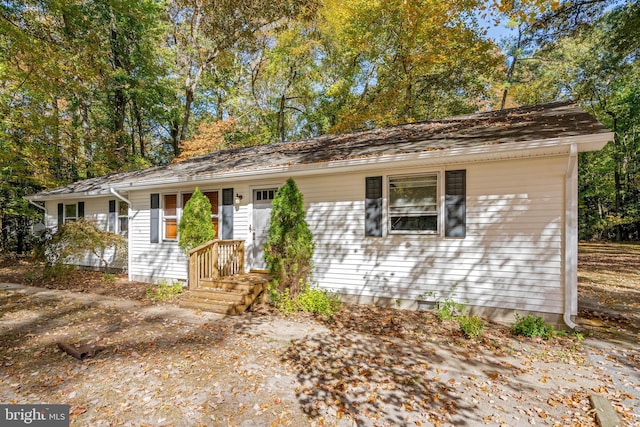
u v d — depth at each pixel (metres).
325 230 7.77
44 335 5.65
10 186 15.69
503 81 18.84
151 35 18.72
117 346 5.14
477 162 6.24
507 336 5.36
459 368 4.27
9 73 11.01
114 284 10.13
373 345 5.04
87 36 12.70
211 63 20.22
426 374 4.11
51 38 10.62
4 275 11.95
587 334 5.43
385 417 3.25
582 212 24.02
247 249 8.92
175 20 18.47
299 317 6.53
